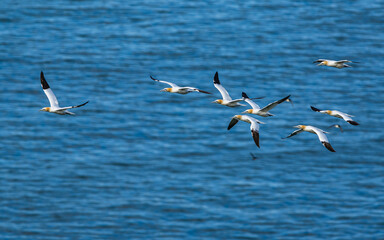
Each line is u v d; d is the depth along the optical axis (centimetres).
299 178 5578
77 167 5700
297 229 4962
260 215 5109
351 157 5869
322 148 6000
